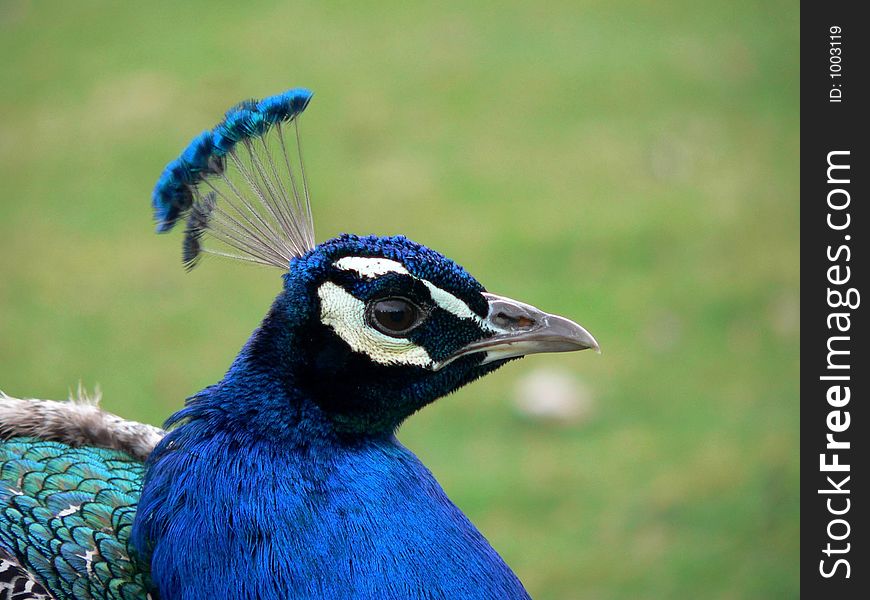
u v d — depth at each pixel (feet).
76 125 57.31
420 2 71.41
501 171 53.31
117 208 51.67
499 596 16.08
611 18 68.13
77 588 16.53
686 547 33.42
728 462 36.45
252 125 17.48
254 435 15.92
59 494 17.83
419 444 37.73
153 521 15.78
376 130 56.70
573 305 43.70
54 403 19.67
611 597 31.78
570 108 58.49
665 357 41.29
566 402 39.06
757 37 65.10
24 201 52.16
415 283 16.55
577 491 35.53
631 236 48.29
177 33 66.69
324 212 49.75
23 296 45.83
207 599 15.30
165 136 55.88
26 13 69.36
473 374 17.26
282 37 65.98
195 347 42.65
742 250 47.24
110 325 43.91
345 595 15.25
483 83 60.80
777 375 40.14
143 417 38.50
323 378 16.24
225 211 17.79
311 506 15.55
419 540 15.74
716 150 54.49
